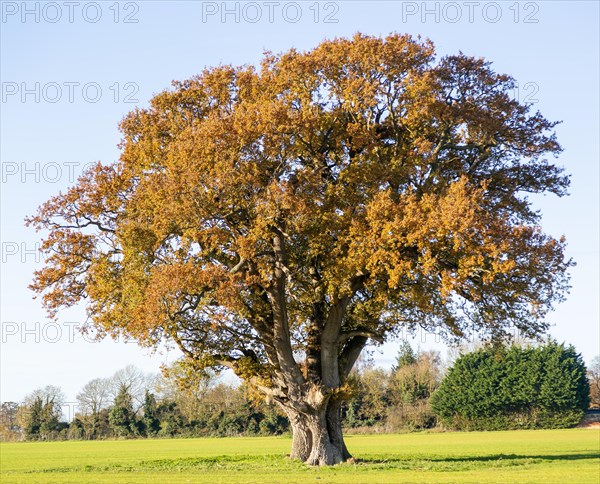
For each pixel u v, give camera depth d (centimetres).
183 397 12875
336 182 3975
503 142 4188
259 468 4153
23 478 4062
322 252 3891
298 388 4134
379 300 3844
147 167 4122
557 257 3609
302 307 4384
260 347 4312
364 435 11275
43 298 4131
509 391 11838
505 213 4041
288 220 3712
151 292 3553
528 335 4256
